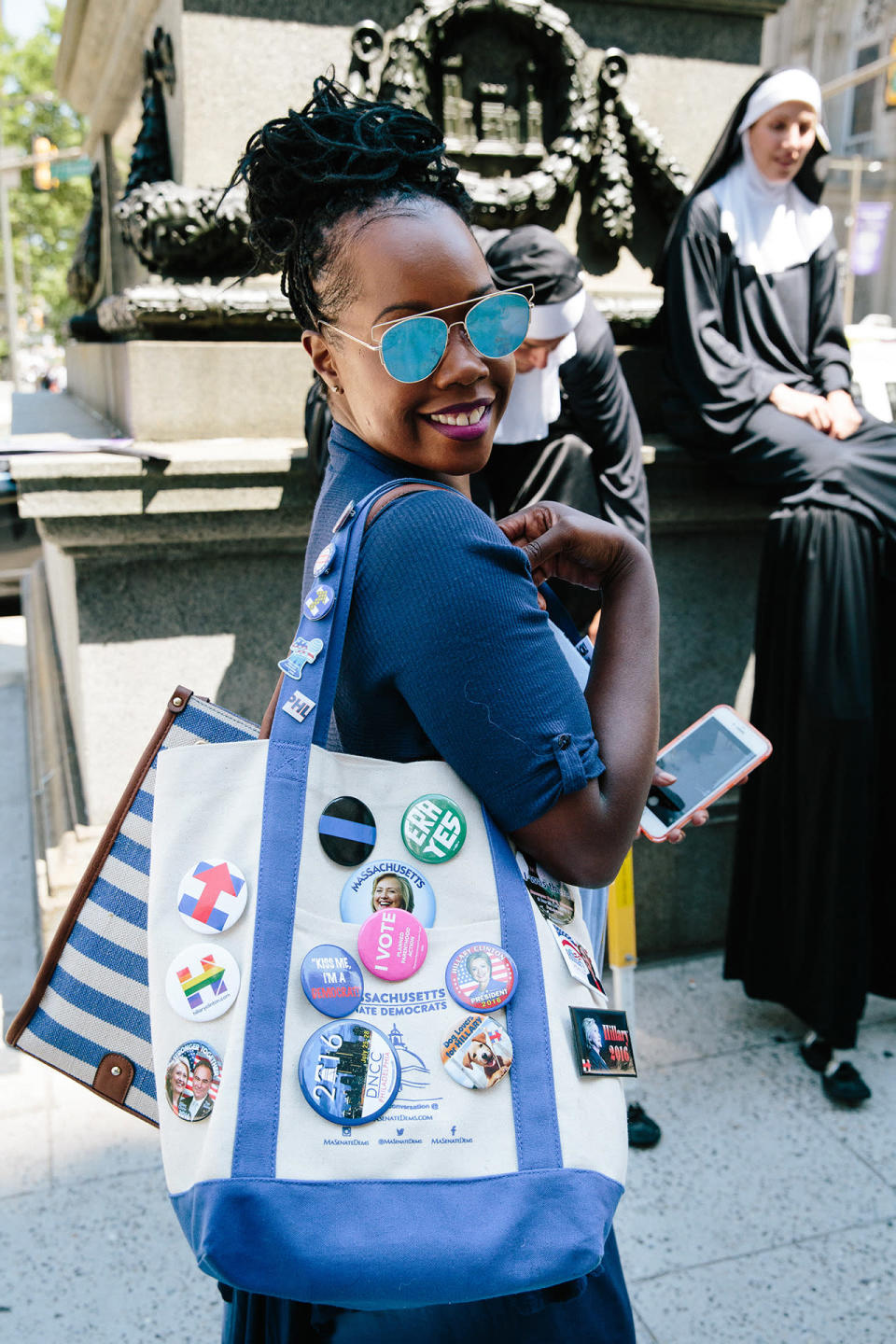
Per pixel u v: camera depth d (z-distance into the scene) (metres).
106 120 5.30
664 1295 2.04
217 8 2.80
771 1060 2.78
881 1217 2.24
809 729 2.58
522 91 3.01
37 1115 2.57
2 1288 2.07
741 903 2.84
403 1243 0.80
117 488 2.55
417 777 0.92
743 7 3.24
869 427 2.72
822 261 2.91
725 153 2.80
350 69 2.90
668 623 3.14
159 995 0.88
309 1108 0.84
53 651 4.76
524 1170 0.85
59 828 3.21
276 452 2.68
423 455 0.97
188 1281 2.09
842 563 2.56
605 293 3.24
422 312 0.92
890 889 2.77
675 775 1.57
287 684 0.92
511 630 0.88
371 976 0.88
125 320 3.22
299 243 0.99
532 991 0.89
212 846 0.90
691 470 2.96
